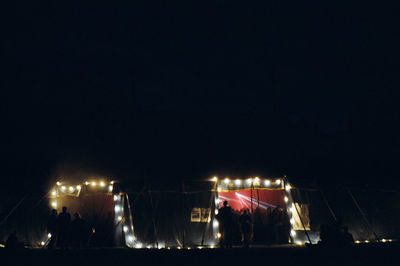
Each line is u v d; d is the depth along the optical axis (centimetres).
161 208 2317
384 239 2436
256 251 1731
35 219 2420
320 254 1577
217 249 1923
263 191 2825
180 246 2275
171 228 2294
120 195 2386
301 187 2417
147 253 1703
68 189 2466
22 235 2367
